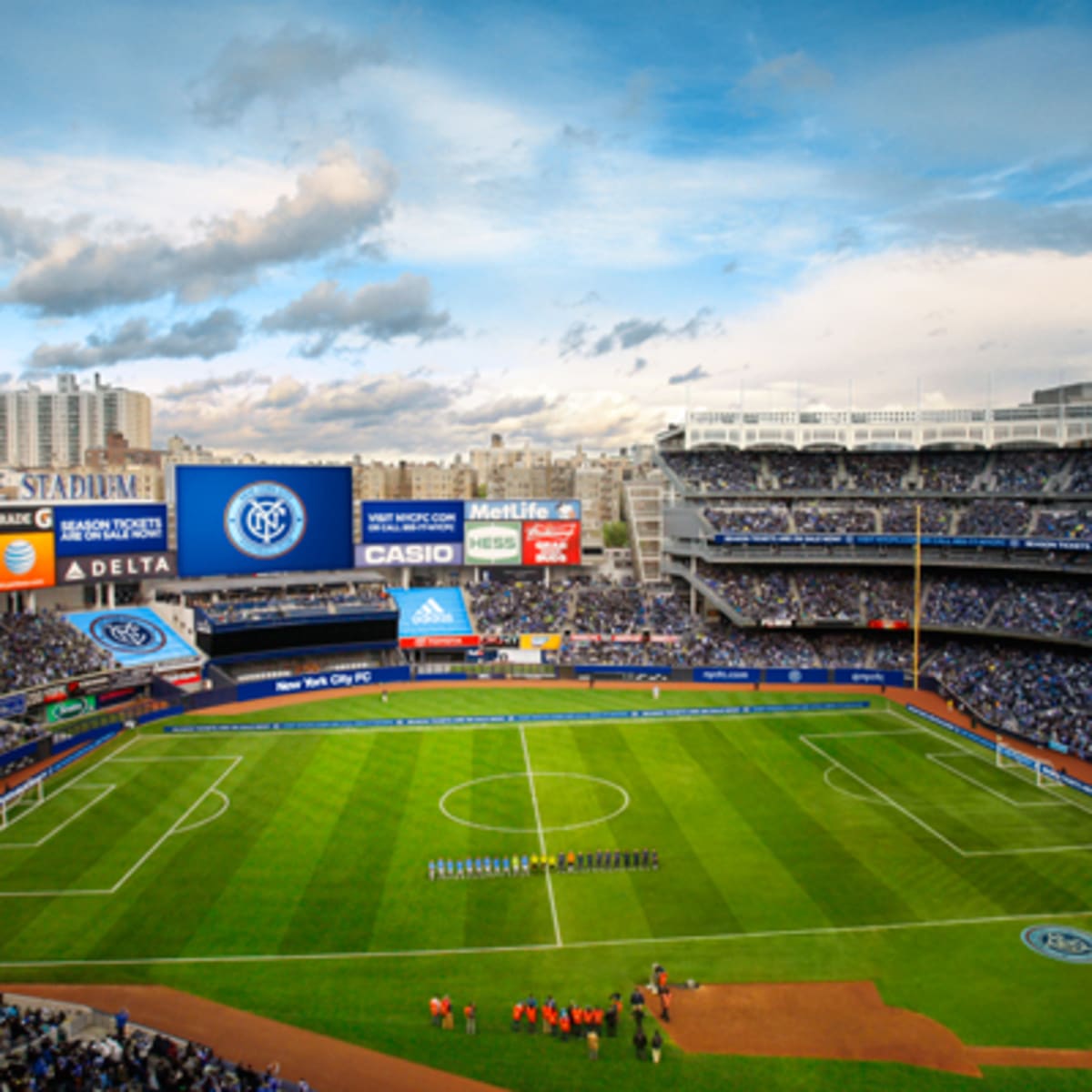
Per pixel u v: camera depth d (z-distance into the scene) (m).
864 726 83.88
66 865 52.81
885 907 48.00
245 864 53.16
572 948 44.00
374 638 105.38
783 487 119.31
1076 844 56.22
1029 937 45.03
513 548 117.81
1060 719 79.31
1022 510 105.75
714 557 110.00
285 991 40.22
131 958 42.78
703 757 74.19
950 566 106.06
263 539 105.81
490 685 101.31
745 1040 36.91
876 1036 37.22
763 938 44.91
